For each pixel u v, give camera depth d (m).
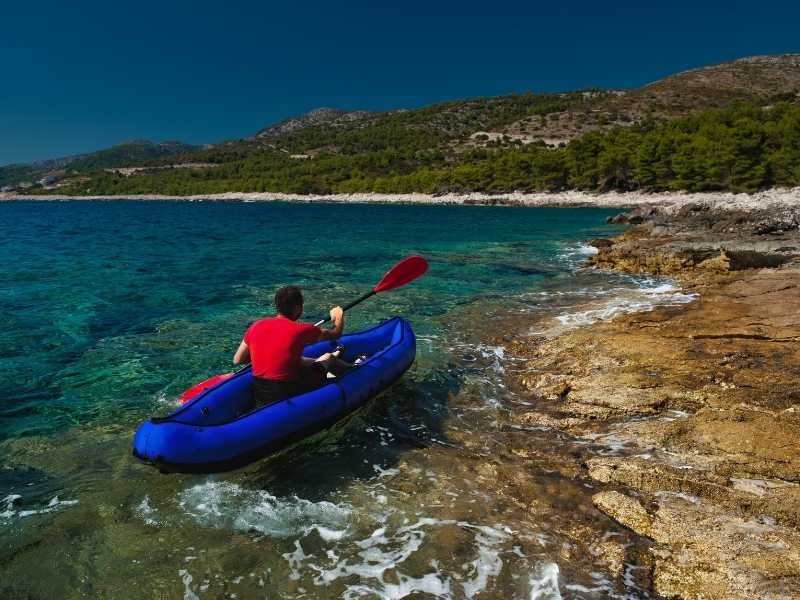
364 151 149.25
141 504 3.85
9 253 18.00
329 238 24.00
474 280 12.63
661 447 4.54
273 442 4.33
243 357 4.80
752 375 5.75
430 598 2.97
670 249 14.32
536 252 18.09
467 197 69.38
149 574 3.15
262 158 149.12
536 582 3.09
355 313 9.41
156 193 128.38
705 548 3.26
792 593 2.86
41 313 9.30
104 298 10.59
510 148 102.00
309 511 3.78
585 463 4.36
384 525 3.61
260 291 11.48
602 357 6.71
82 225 34.69
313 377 4.83
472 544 3.41
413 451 4.63
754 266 12.20
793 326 7.18
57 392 5.88
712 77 133.38
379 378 5.41
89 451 4.61
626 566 3.20
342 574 3.15
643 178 54.09
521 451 4.62
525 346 7.49
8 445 4.70
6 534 3.48
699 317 8.06
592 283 12.10
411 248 19.59
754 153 44.28
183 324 8.69
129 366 6.69
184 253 18.31
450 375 6.42
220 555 3.32
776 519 3.48
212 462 4.01
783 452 4.22
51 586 3.05
